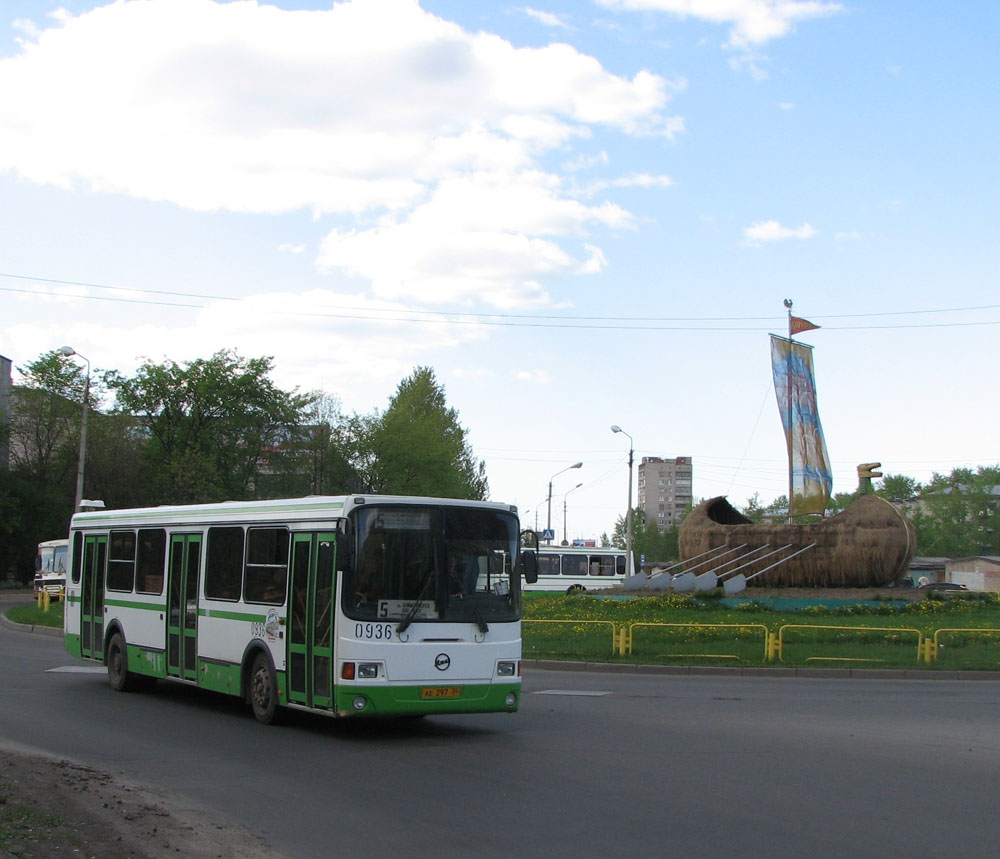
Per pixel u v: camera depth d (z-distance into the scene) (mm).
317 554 12500
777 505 108500
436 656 12109
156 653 16078
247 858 7109
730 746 11938
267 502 13750
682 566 38125
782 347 37938
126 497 62562
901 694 17969
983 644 24484
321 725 13438
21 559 66188
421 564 12305
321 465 71500
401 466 73188
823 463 38594
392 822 8180
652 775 10133
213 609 14617
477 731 13102
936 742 12258
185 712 14617
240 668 13852
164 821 7953
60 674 19531
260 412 64812
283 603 13023
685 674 21844
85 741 11977
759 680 20625
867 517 35562
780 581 36156
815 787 9547
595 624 26844
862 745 12031
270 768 10430
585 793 9273
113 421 63781
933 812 8531
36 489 65188
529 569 12906
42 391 65625
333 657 11875
